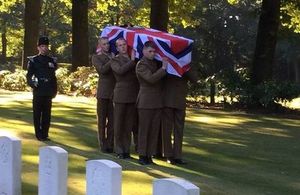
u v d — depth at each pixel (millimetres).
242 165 9055
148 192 6773
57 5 48250
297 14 23766
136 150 9375
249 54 44125
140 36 8484
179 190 3418
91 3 42312
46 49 10023
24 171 7562
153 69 8297
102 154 9148
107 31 9250
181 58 8273
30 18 26047
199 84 19000
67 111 15281
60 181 4480
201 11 42781
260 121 15086
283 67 44844
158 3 21984
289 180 8141
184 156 9547
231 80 18375
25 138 10219
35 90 9945
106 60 9180
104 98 9180
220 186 7473
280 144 11352
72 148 9570
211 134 12320
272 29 19625
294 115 16516
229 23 45406
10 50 57594
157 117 8453
